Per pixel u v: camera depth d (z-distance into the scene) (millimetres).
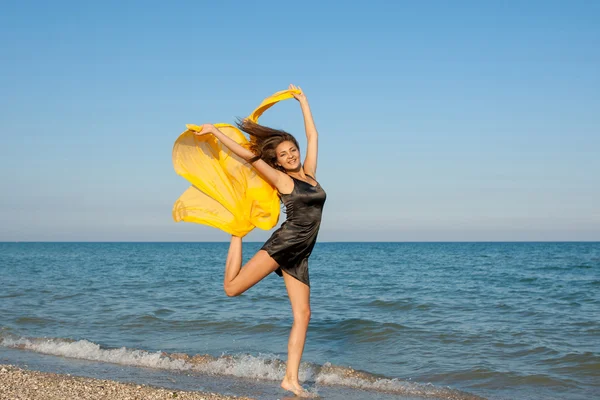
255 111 5809
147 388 5969
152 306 13453
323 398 5848
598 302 14570
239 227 5676
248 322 10742
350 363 7703
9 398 5492
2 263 39438
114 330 10047
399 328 10102
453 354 8227
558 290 18297
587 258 48156
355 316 12031
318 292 17891
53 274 26594
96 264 38969
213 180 5781
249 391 6121
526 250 80375
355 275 26938
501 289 18859
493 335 9570
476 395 6203
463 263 40094
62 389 5848
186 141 5734
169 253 72125
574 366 7477
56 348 8281
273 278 22312
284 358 7754
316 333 9828
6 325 10375
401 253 68500
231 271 5609
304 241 5438
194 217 5750
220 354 8078
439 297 16109
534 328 10297
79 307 13164
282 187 5398
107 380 6301
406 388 6398
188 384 6438
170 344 8820
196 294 16594
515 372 7184
